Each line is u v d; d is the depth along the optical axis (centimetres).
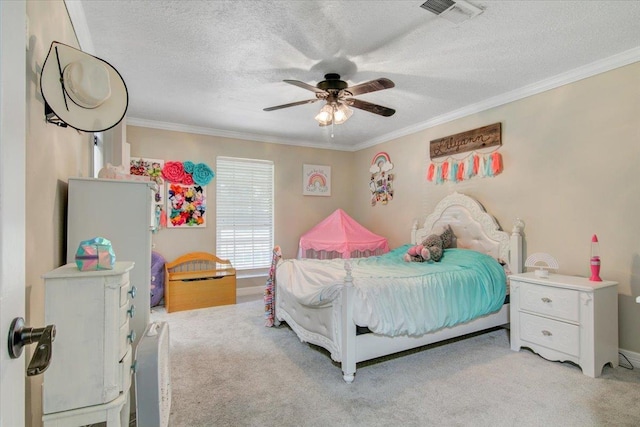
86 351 122
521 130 330
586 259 283
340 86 270
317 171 556
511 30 223
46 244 143
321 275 287
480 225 360
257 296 484
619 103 263
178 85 314
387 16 207
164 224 438
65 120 137
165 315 387
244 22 214
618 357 256
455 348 292
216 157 477
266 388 221
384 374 242
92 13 204
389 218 504
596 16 209
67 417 119
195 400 207
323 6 197
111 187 178
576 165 290
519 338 285
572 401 205
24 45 66
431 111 395
